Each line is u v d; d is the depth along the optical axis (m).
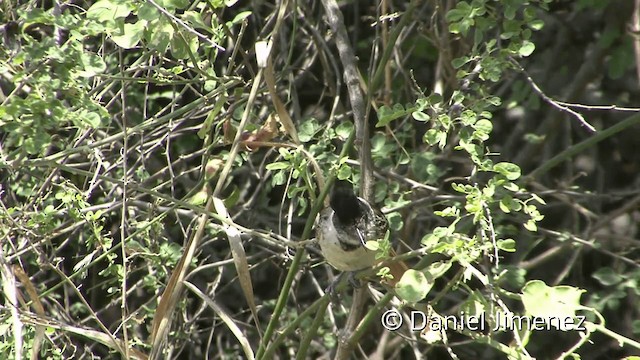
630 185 13.17
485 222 7.31
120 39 7.80
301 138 9.34
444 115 7.81
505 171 7.38
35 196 9.14
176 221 11.35
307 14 11.59
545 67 12.86
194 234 9.21
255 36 11.70
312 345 12.09
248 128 9.02
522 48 8.34
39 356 9.77
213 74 8.59
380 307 8.37
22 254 9.42
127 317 9.09
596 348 12.56
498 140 13.65
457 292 12.20
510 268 10.19
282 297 8.25
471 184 9.67
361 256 8.61
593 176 13.07
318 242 8.84
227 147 12.23
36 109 7.54
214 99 10.09
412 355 12.98
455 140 10.72
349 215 8.59
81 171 8.62
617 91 13.16
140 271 11.98
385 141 9.93
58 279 11.21
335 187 9.11
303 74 11.85
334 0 9.49
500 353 12.47
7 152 9.87
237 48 8.62
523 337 7.28
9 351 8.81
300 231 12.69
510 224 11.76
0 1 9.33
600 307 10.74
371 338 12.52
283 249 11.16
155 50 8.49
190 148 12.06
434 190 9.84
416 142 12.07
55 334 10.28
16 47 8.59
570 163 12.48
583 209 11.42
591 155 13.09
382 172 10.20
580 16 12.73
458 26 8.37
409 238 11.40
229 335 12.84
